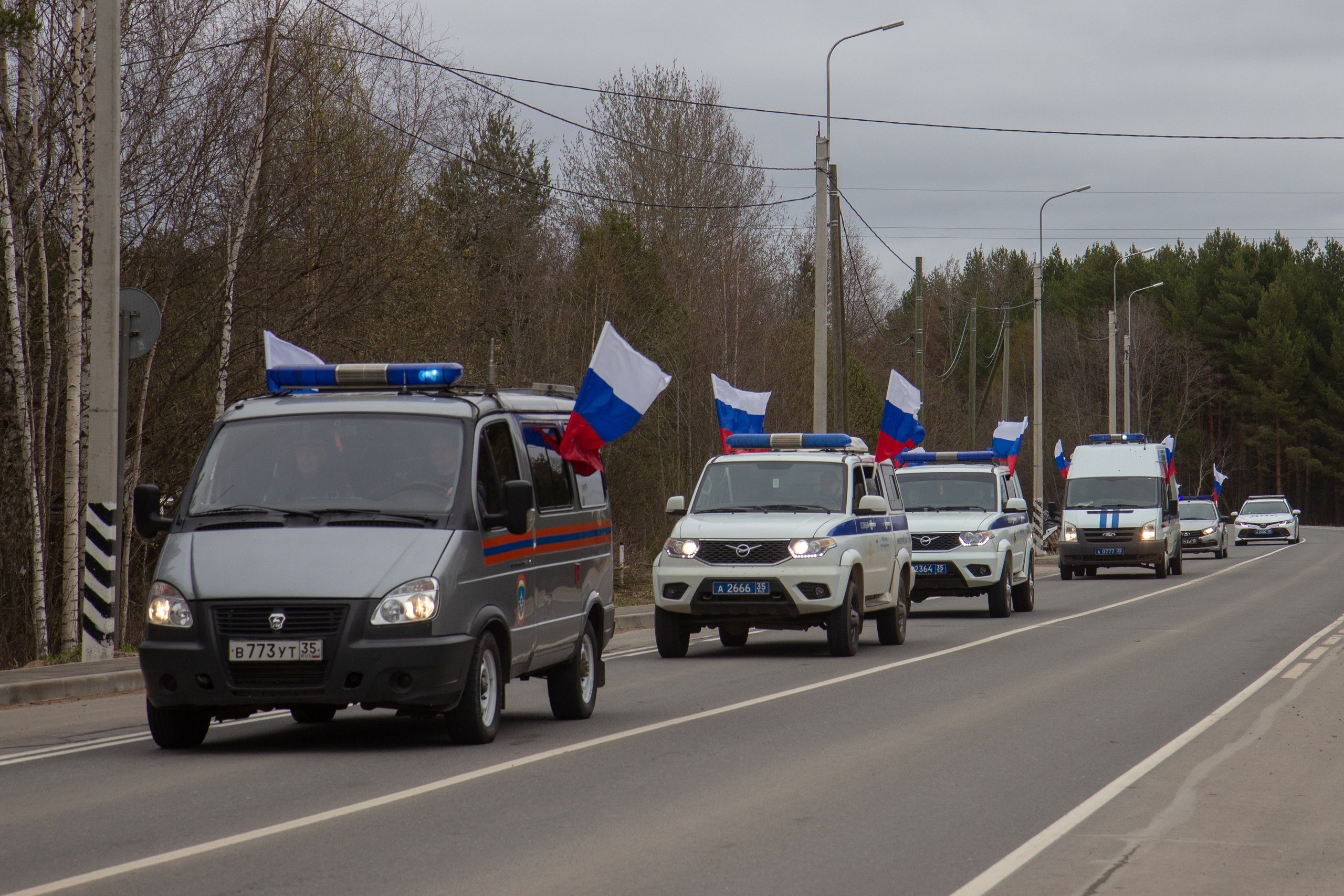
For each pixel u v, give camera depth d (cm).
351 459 2256
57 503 4516
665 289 8750
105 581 3619
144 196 4525
